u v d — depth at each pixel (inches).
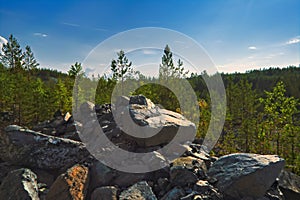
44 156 271.3
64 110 719.1
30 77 1065.5
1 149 284.5
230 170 230.2
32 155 273.3
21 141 282.2
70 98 717.3
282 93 461.4
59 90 778.8
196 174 235.5
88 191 222.4
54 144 278.5
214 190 215.6
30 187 210.8
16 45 1043.3
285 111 446.0
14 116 706.2
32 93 701.9
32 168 273.4
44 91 752.3
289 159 433.7
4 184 216.1
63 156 269.3
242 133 539.5
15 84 700.0
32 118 715.4
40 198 220.8
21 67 1048.8
